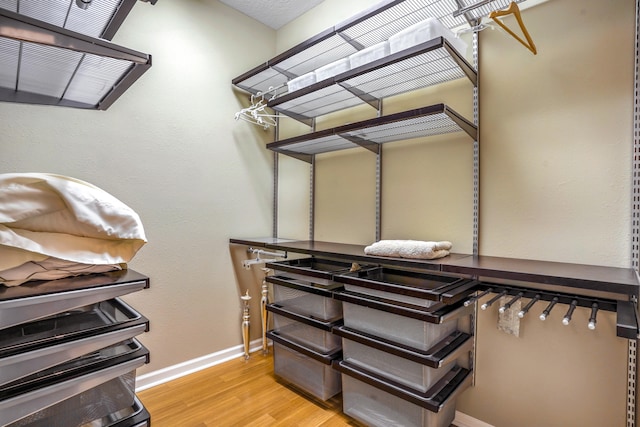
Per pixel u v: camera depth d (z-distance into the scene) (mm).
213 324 2260
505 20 1517
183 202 2117
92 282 917
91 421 916
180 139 2105
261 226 2568
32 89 1254
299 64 2135
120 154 1856
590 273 1079
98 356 944
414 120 1457
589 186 1301
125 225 1020
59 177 934
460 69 1527
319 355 1710
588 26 1306
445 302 1248
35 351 795
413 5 1513
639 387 1205
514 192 1483
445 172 1710
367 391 1559
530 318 1437
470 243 1614
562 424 1358
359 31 1760
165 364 2025
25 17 816
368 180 2055
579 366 1324
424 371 1352
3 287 845
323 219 2318
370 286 1477
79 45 904
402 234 1879
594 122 1291
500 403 1513
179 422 1609
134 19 1913
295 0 2295
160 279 2016
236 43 2402
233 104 2385
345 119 2217
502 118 1520
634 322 927
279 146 2109
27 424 821
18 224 850
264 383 1988
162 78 2023
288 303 1928
